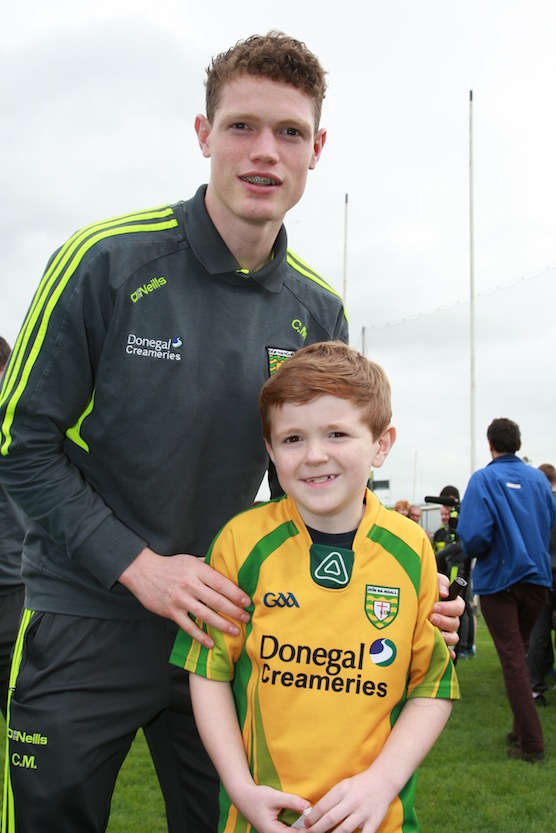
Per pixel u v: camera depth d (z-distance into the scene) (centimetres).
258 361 183
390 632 148
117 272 167
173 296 174
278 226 182
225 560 157
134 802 363
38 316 168
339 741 140
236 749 146
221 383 178
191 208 180
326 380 151
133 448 173
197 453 178
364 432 155
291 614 147
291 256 207
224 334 179
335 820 129
